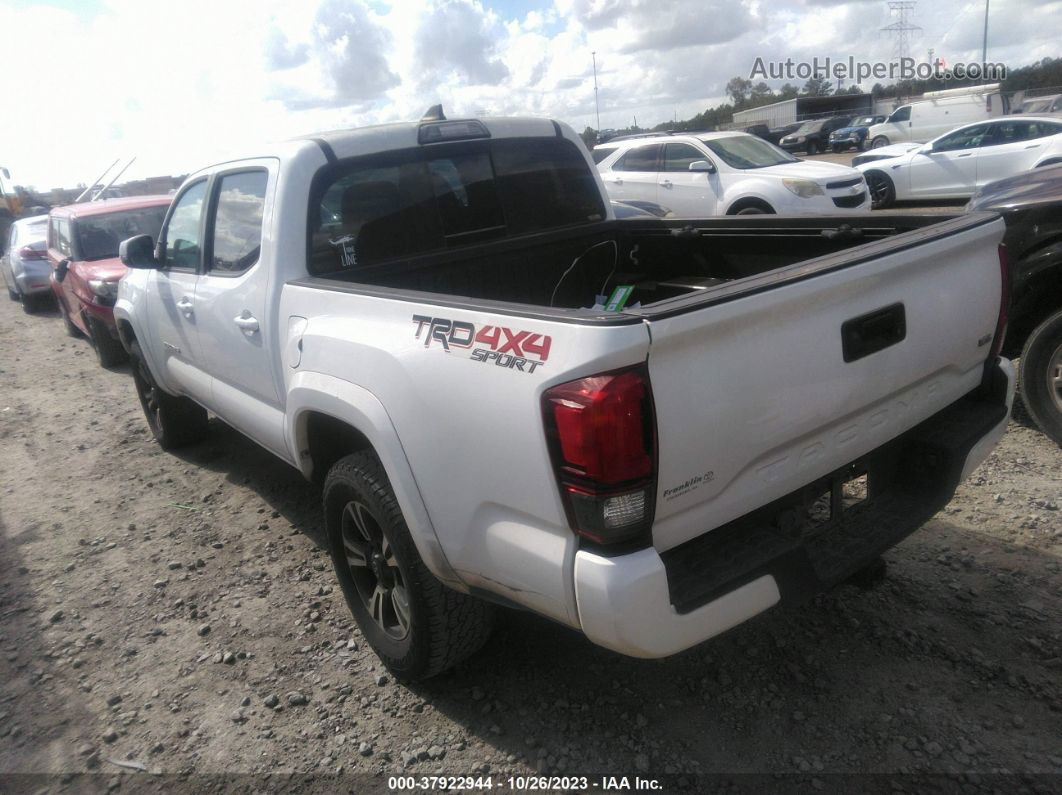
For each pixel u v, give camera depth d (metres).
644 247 4.33
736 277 3.99
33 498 5.23
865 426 2.58
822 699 2.75
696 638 2.09
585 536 2.04
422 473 2.45
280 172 3.38
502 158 3.94
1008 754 2.45
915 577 3.36
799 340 2.25
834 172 10.84
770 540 2.29
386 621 3.07
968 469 2.79
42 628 3.67
